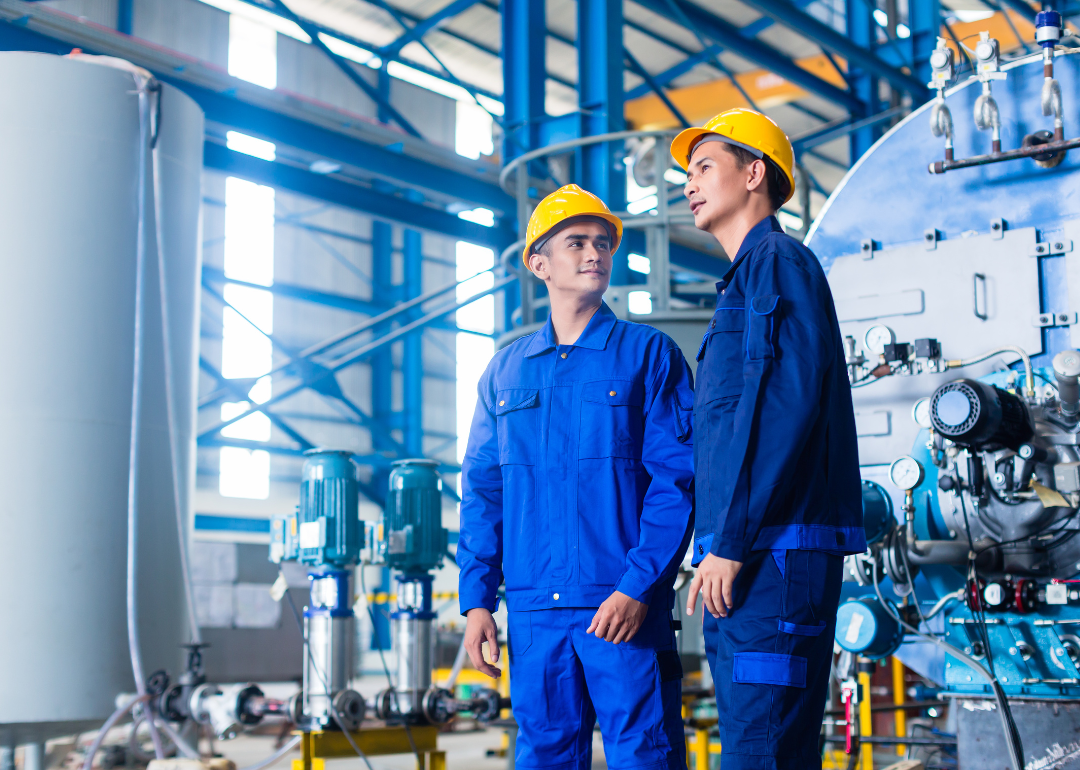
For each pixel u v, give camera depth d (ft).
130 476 13.03
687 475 7.36
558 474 7.60
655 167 22.08
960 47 11.53
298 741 11.96
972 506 9.89
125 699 12.57
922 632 10.39
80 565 12.85
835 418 6.38
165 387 13.88
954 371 10.85
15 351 12.91
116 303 13.48
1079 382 9.24
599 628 6.93
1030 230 10.65
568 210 8.06
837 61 47.34
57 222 13.21
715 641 6.57
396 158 32.55
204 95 27.78
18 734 12.91
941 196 11.37
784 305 6.12
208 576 30.68
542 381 7.88
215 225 52.42
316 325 55.93
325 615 12.48
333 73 53.36
